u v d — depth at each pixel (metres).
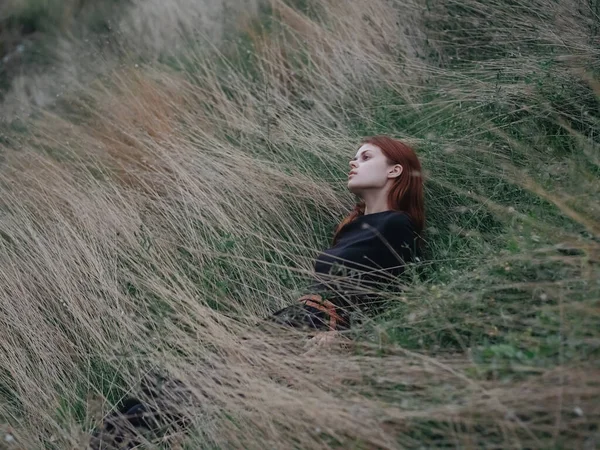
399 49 4.68
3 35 6.34
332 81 4.65
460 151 3.54
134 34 5.92
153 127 4.56
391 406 2.17
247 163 3.92
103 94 5.17
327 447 2.15
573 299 2.30
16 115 5.27
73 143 4.70
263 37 5.25
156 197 3.95
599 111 3.52
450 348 2.40
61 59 6.04
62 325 3.42
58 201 4.04
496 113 3.70
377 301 2.88
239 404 2.45
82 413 3.01
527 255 2.51
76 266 3.50
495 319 2.37
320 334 2.65
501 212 3.12
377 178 3.23
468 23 4.58
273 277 3.37
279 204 3.74
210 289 3.36
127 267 3.54
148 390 2.80
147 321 3.21
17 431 2.88
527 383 2.01
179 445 2.53
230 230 3.61
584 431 1.90
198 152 4.12
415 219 3.22
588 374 1.98
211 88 4.91
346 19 4.94
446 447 2.06
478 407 2.01
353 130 4.15
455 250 3.16
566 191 2.86
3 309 3.45
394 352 2.43
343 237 3.22
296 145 4.05
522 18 4.24
